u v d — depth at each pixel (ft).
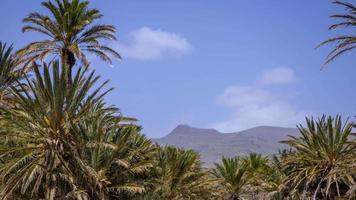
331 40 83.10
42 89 82.99
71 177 81.82
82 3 112.78
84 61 112.47
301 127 127.44
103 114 94.27
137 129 102.99
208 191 126.72
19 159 80.48
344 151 119.85
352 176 110.83
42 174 79.41
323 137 121.08
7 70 106.01
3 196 76.38
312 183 128.06
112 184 90.43
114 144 85.35
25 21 111.75
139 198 96.32
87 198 82.33
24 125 83.76
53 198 78.84
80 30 115.34
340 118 120.78
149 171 106.01
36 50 109.50
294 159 129.80
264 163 168.96
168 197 115.65
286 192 146.51
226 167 159.43
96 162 87.61
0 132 83.97
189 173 119.44
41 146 83.97
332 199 120.06
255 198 160.35
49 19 111.45
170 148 120.26
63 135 84.17
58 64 83.51
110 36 119.03
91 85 86.58
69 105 84.58
